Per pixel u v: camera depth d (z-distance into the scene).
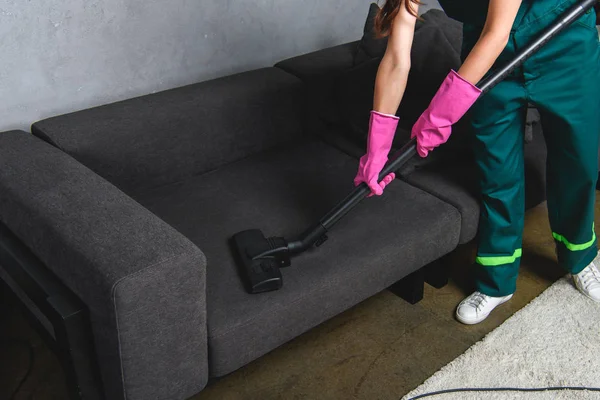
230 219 1.86
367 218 1.87
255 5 2.32
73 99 2.00
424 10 2.89
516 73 1.78
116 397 1.41
